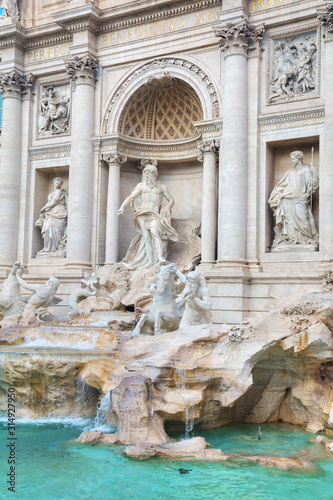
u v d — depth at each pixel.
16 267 24.80
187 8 26.34
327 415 16.00
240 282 23.14
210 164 25.48
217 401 16.14
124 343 18.05
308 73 23.86
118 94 28.17
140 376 15.64
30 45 30.91
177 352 16.30
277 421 17.83
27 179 30.78
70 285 27.39
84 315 23.53
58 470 12.97
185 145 28.72
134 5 27.23
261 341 16.39
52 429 16.55
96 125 28.47
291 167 24.12
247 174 24.34
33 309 23.69
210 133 25.47
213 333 16.88
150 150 29.27
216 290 23.59
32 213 30.67
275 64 24.53
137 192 27.08
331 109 22.36
